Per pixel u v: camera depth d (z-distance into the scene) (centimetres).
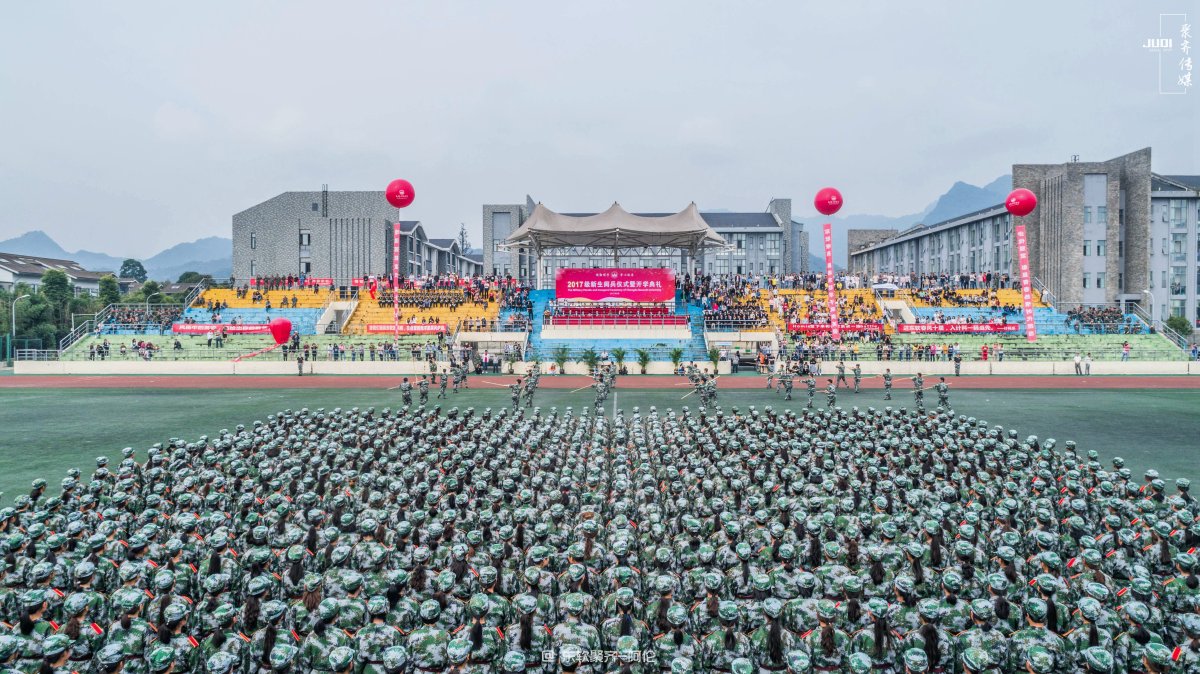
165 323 5609
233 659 543
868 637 593
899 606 651
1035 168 7144
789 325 5497
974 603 597
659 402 3209
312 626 610
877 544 826
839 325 5459
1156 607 659
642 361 4988
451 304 5875
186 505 976
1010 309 5762
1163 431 2338
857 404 3161
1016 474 1262
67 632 604
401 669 491
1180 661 559
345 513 973
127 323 5684
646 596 722
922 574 728
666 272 5512
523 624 607
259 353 5162
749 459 1259
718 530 911
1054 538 760
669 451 1388
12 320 6209
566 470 1113
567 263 8938
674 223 5819
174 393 3722
